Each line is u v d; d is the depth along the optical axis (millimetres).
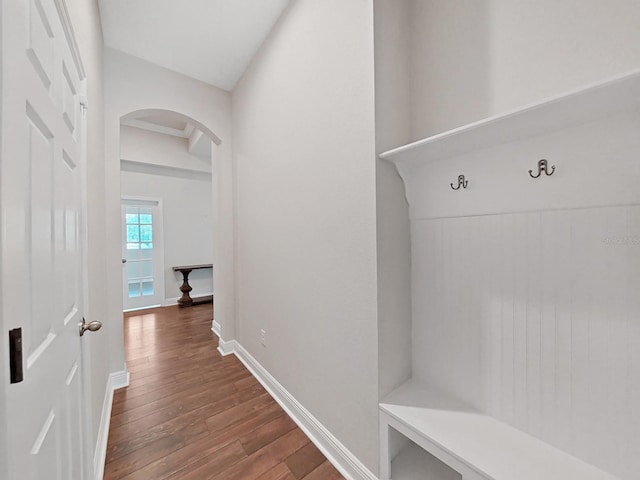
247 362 2457
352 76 1280
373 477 1205
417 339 1336
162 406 1858
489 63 1087
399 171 1256
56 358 768
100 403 1522
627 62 792
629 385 799
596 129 833
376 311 1190
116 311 2104
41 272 667
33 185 627
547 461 874
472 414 1101
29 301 594
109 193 2117
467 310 1157
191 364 2494
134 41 2102
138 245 4715
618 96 713
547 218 942
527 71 986
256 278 2281
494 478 810
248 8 1819
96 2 1688
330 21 1406
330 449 1428
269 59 2023
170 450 1468
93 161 1505
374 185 1188
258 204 2229
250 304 2402
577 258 883
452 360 1209
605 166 819
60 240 832
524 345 999
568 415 903
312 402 1584
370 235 1210
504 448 924
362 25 1226
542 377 957
